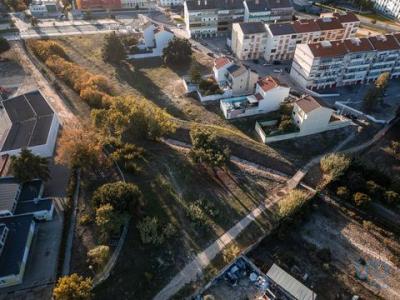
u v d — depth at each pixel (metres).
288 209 73.81
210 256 67.69
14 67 123.44
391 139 99.44
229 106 104.62
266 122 100.06
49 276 61.00
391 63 121.38
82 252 64.31
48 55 125.44
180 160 88.38
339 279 67.25
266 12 148.88
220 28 154.00
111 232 67.00
